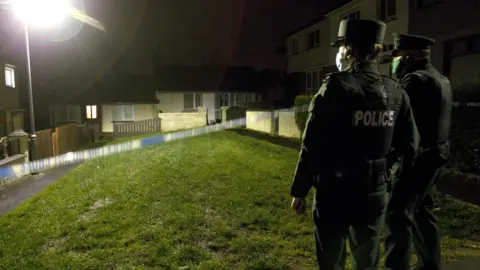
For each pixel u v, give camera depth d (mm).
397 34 3428
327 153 2439
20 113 27703
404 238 3000
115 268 4059
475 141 7605
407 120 2672
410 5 15492
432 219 3381
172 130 28219
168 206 6129
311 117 2461
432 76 3186
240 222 5289
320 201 2529
